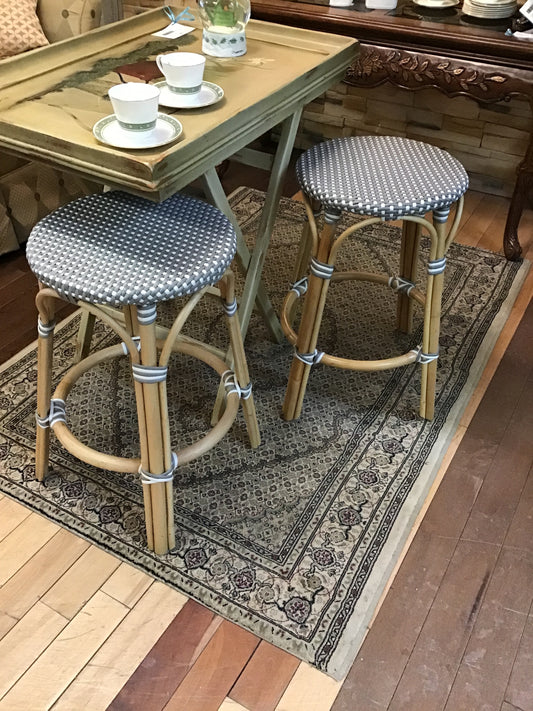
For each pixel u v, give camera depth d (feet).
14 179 7.32
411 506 4.95
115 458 4.33
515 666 4.09
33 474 5.14
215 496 5.00
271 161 5.56
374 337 6.56
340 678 4.01
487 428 5.66
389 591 4.47
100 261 3.86
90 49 5.24
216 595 4.39
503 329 6.73
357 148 5.23
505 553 4.70
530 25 6.54
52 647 4.12
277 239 8.09
